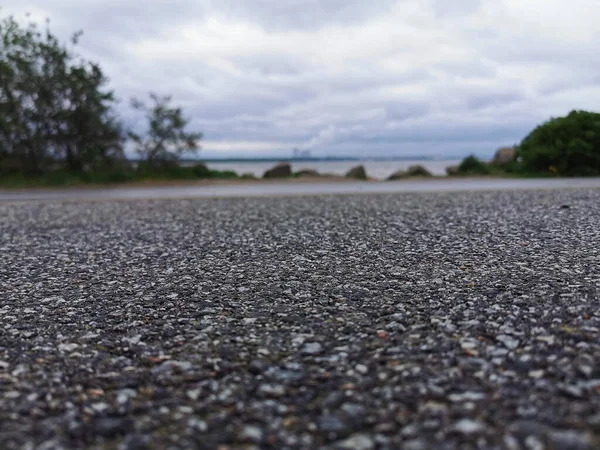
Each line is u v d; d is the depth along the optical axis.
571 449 1.51
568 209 6.97
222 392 2.06
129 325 2.93
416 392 1.96
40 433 1.78
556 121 14.72
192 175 16.08
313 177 17.08
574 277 3.51
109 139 14.55
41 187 13.48
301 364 2.30
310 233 5.86
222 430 1.77
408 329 2.68
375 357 2.33
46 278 4.16
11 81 13.36
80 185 13.91
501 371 2.09
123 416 1.90
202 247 5.29
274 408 1.91
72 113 13.83
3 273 4.38
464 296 3.19
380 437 1.67
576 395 1.83
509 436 1.61
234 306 3.23
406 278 3.73
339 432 1.72
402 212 7.38
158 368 2.31
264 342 2.59
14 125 13.38
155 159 15.60
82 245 5.62
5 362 2.43
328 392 2.02
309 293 3.46
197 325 2.89
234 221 7.05
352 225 6.32
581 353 2.19
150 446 1.68
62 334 2.82
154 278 4.05
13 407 1.98
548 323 2.61
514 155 16.42
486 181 13.45
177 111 15.22
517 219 6.28
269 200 9.70
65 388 2.14
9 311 3.27
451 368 2.16
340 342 2.55
